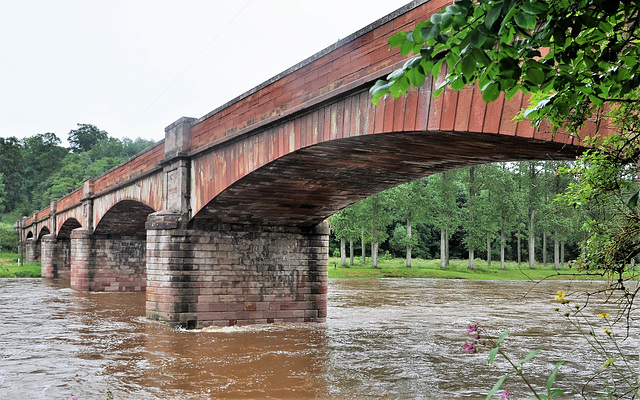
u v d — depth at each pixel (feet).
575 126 16.66
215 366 51.19
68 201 165.27
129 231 136.87
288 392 42.32
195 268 73.77
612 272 18.80
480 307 104.32
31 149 541.75
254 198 70.13
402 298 122.72
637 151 17.90
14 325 76.54
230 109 66.69
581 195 20.61
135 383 44.98
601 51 12.94
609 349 60.29
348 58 47.67
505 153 46.37
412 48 10.96
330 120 49.60
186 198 75.25
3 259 277.03
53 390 42.70
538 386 43.83
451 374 48.19
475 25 10.56
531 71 11.73
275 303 78.69
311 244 82.07
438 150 48.98
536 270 228.63
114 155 554.46
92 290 133.39
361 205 225.76
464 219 275.39
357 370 49.67
